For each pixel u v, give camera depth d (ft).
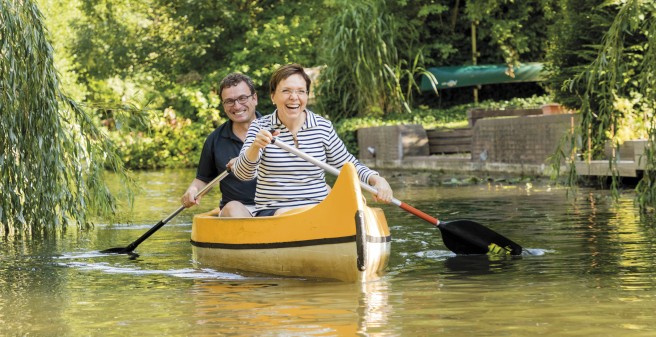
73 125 29.55
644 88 30.58
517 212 33.58
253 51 98.02
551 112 62.28
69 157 29.35
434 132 70.44
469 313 16.16
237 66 96.63
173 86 98.84
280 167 22.00
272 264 21.31
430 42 88.22
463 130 69.31
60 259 24.35
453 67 86.33
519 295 17.74
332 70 80.94
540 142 52.34
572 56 52.80
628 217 30.73
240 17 100.53
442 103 88.53
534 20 88.02
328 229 20.24
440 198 40.65
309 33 99.04
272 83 21.98
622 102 44.91
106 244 27.32
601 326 14.97
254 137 22.09
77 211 29.48
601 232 27.09
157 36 101.30
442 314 16.12
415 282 19.61
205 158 25.70
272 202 22.22
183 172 77.92
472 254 23.85
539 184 46.83
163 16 104.32
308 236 20.59
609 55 31.24
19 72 27.25
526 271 20.71
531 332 14.65
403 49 86.74
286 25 100.27
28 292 19.21
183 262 23.57
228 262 22.35
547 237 26.45
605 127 32.71
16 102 27.50
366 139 75.15
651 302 16.81
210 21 101.86
